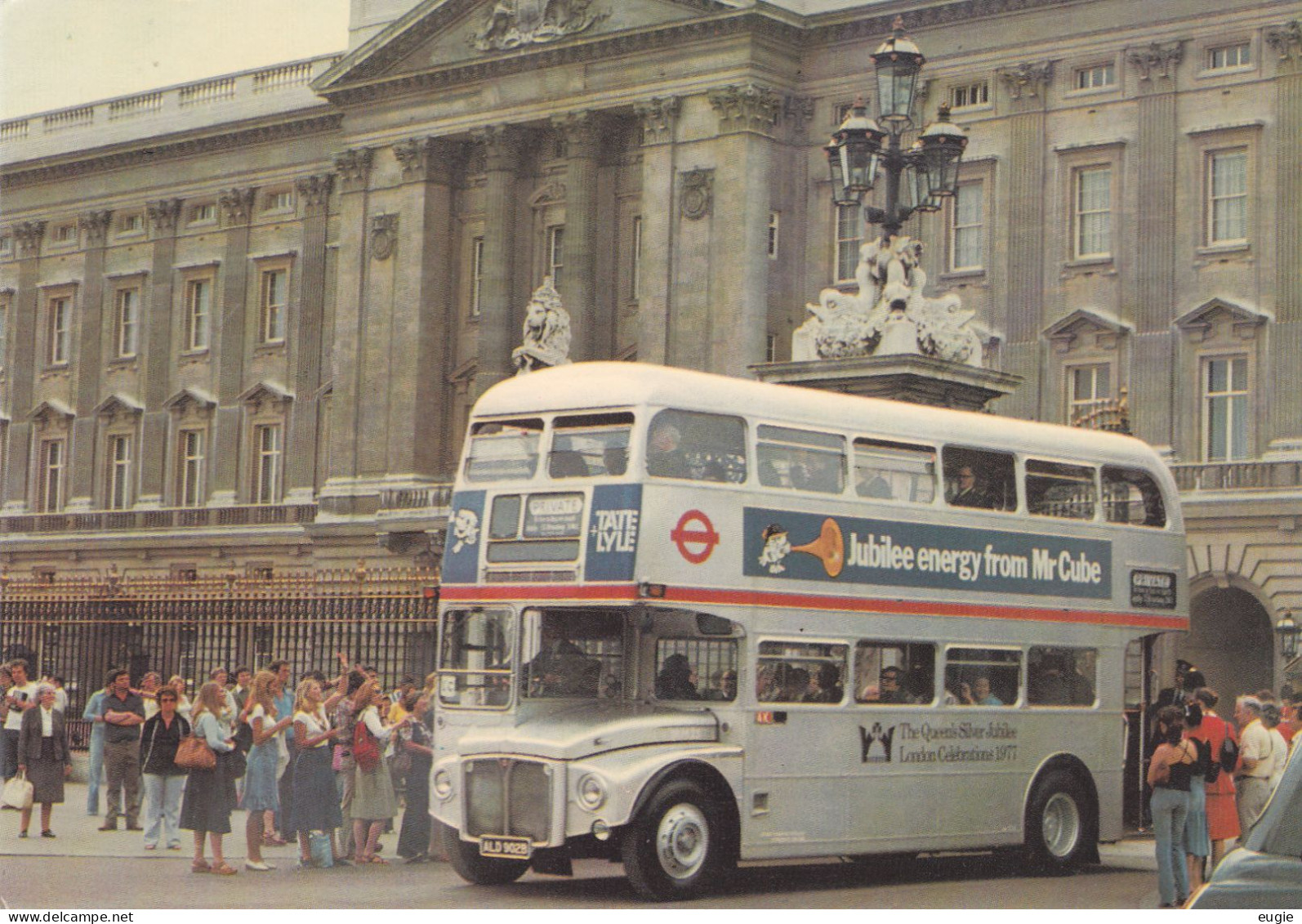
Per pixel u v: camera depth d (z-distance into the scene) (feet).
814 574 83.92
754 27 230.07
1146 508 100.37
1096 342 211.20
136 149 302.25
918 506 88.53
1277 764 92.27
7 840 98.37
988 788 90.33
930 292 223.10
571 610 81.87
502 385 85.20
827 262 231.50
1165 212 206.90
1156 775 79.25
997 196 219.61
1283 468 195.72
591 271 247.09
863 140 104.42
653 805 76.95
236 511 283.59
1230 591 206.69
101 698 115.85
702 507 80.48
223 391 291.58
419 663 132.77
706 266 232.94
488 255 256.11
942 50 223.71
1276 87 200.34
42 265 317.42
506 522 83.05
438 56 261.85
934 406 100.37
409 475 260.01
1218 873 42.50
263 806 88.02
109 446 306.35
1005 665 91.76
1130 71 210.59
